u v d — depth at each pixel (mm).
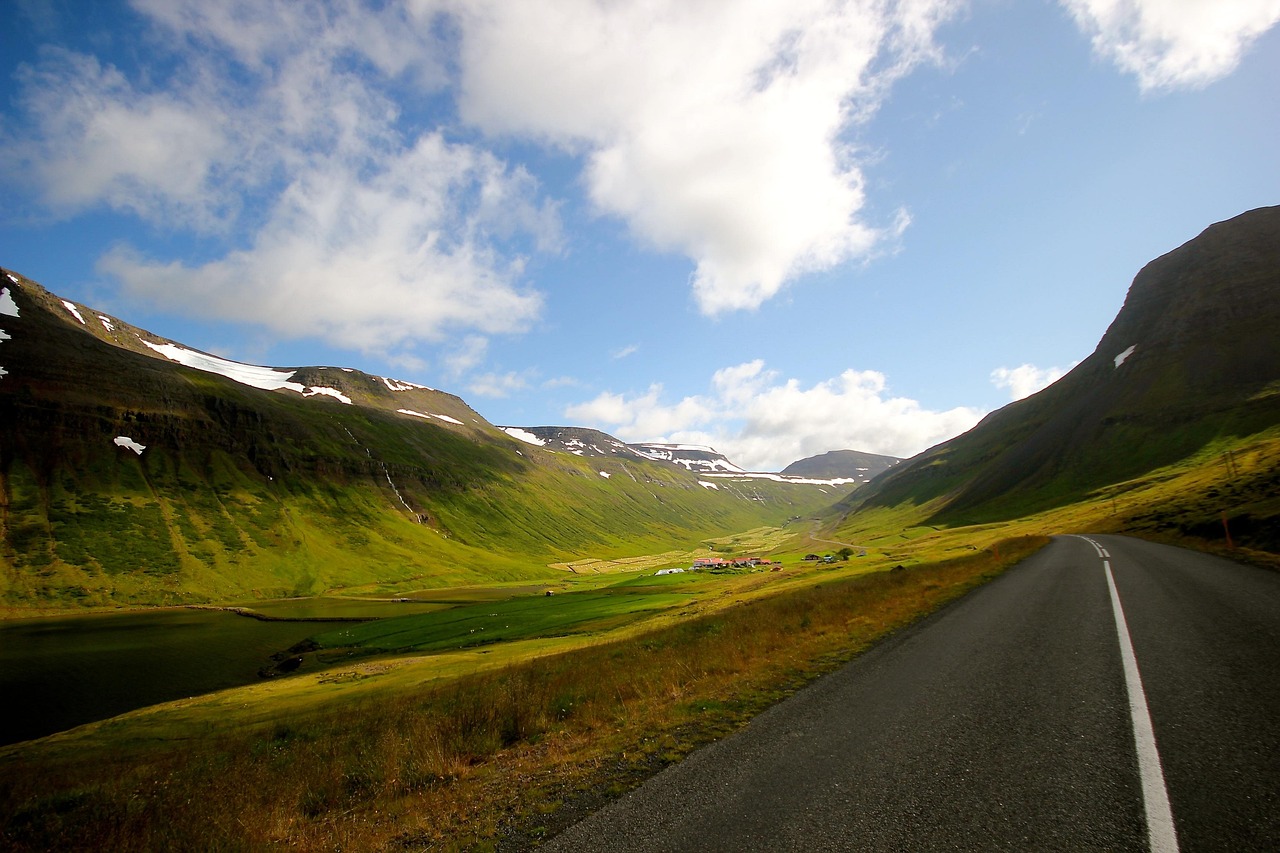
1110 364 199625
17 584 114562
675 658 16719
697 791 6586
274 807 8930
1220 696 7941
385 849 6723
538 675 19203
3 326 177125
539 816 6688
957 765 6461
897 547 119500
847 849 4992
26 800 11836
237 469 187875
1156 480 115125
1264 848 4434
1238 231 191750
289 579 144625
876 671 11383
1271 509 33156
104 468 159125
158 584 127000
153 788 11539
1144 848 4598
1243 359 148375
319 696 41969
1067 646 11844
